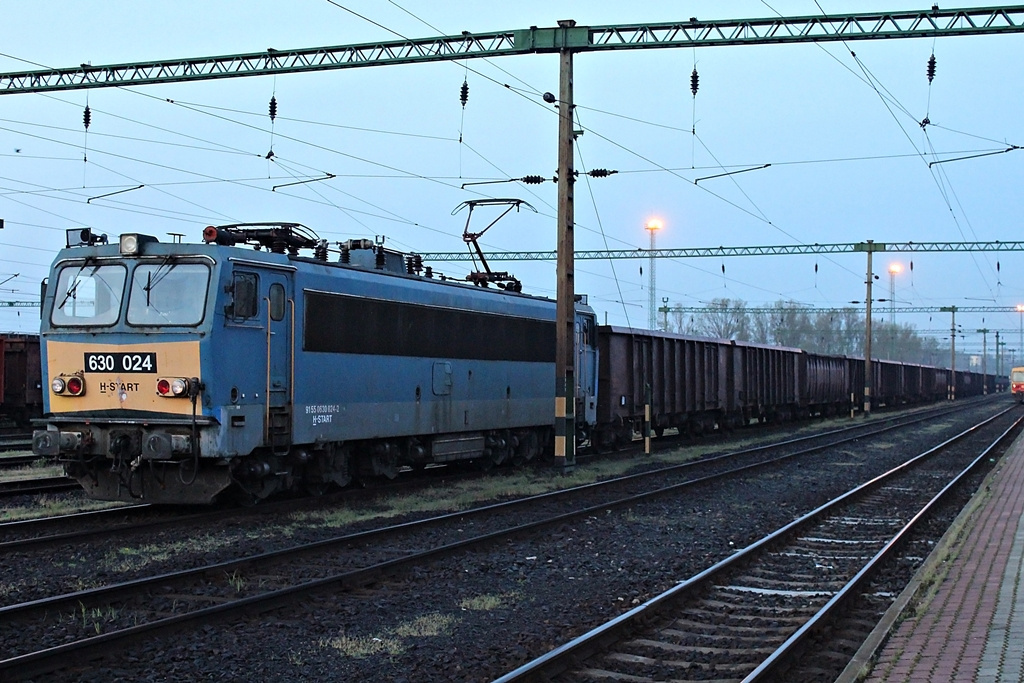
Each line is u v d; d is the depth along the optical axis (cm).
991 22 1825
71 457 1391
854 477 2147
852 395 5231
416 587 998
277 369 1452
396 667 736
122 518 1393
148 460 1359
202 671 712
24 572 1016
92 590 876
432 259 4500
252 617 854
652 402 3028
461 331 1916
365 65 2056
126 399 1365
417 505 1562
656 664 753
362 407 1631
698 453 2747
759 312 7362
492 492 1734
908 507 1669
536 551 1211
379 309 1675
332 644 789
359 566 1080
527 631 844
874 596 1002
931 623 802
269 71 2083
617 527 1404
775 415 4400
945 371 9094
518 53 2041
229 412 1348
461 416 1914
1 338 3053
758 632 847
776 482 2014
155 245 1384
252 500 1503
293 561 1097
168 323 1348
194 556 1112
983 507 1544
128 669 712
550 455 2345
